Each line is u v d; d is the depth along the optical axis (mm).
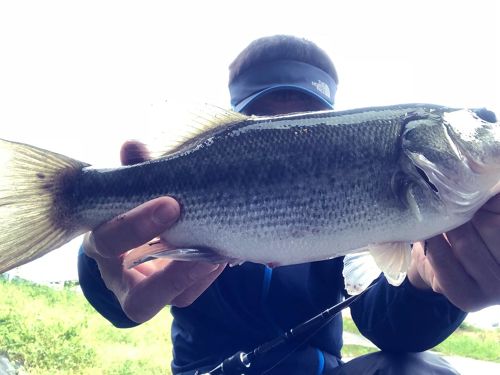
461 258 294
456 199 300
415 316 381
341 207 323
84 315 1239
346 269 349
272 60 476
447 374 406
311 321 384
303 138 328
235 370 380
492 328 2281
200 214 327
